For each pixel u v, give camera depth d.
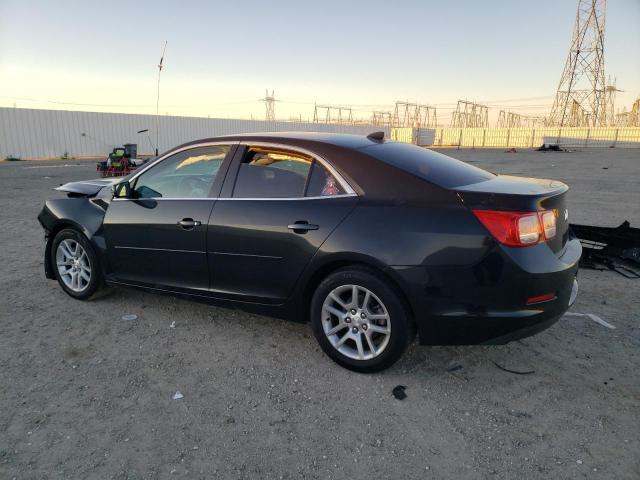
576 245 3.39
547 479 2.27
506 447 2.50
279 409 2.83
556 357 3.47
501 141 63.72
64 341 3.69
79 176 17.08
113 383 3.10
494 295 2.79
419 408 2.85
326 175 3.29
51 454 2.42
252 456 2.43
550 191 3.04
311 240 3.20
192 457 2.42
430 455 2.45
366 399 2.94
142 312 4.27
